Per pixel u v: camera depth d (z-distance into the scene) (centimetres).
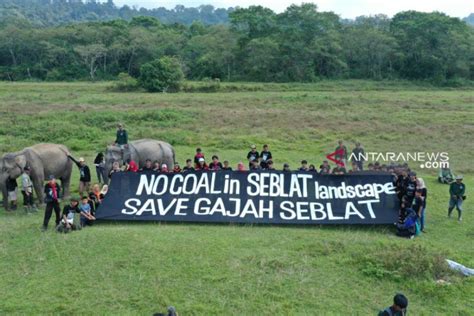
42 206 1642
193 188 1495
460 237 1392
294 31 7800
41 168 1630
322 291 1046
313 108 4131
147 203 1467
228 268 1117
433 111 3997
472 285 1088
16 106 3797
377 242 1289
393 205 1445
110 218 1433
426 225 1488
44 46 8794
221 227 1404
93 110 3606
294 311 973
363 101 4650
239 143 2719
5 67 8662
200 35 9756
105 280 1060
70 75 8412
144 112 3400
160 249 1198
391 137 2975
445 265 1140
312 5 8181
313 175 1509
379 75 8188
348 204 1452
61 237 1282
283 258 1170
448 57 7812
